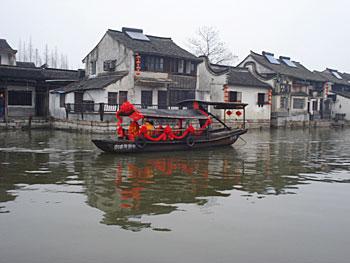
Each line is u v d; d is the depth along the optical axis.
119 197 10.59
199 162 16.78
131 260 6.63
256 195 11.09
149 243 7.36
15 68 35.47
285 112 44.22
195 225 8.38
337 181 13.18
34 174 13.54
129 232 7.91
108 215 8.99
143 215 9.03
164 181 12.72
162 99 34.16
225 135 22.19
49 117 34.31
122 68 32.88
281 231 8.11
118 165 15.55
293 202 10.35
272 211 9.48
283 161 17.53
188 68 35.62
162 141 19.33
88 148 20.41
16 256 6.75
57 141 23.62
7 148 20.30
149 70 32.78
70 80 36.84
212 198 10.66
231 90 37.84
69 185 11.92
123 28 35.72
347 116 54.00
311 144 25.33
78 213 9.10
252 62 43.97
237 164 16.45
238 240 7.57
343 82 59.31
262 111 41.34
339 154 20.28
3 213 9.05
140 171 14.38
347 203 10.32
